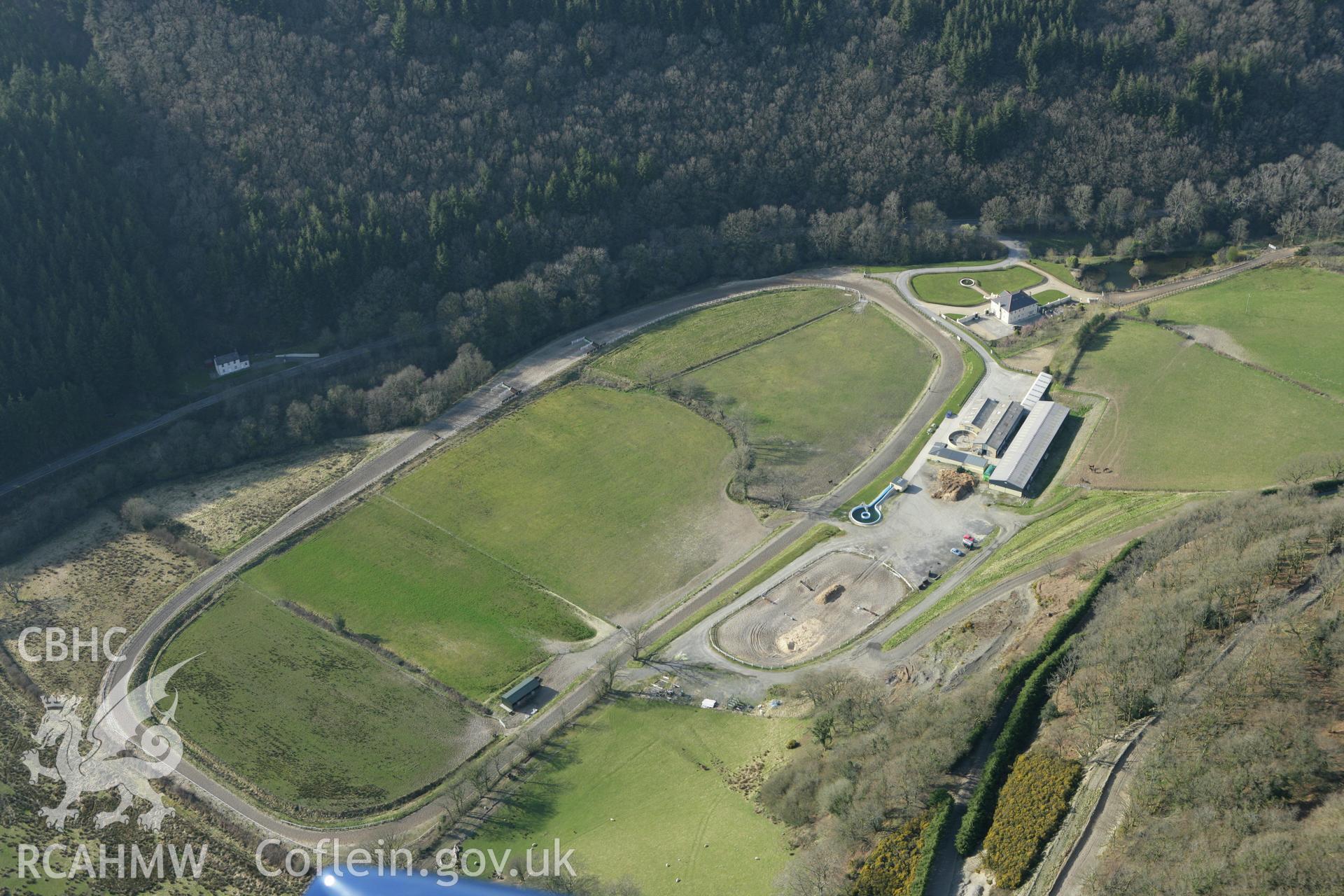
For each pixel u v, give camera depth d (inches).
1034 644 7012.8
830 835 6003.9
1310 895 4421.8
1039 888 5142.7
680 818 6692.9
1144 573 7234.3
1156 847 5024.6
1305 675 5689.0
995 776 5767.7
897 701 7175.2
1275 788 5054.1
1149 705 5866.1
